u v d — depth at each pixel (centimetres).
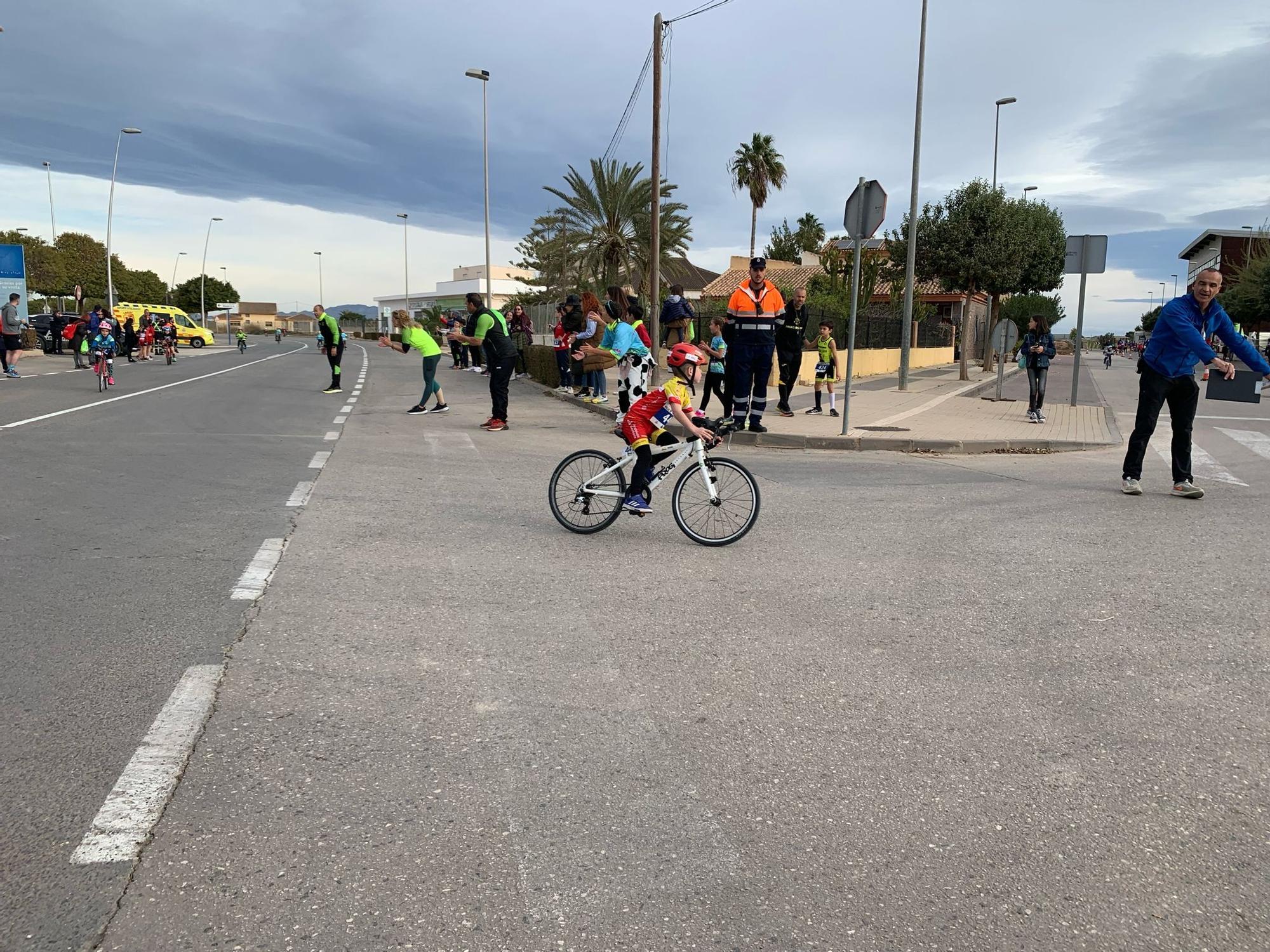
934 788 294
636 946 218
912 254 2128
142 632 416
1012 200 3056
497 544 610
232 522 647
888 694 368
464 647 410
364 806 275
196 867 243
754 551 608
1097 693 371
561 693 362
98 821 263
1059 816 279
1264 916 235
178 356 3897
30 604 452
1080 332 1700
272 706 342
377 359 4025
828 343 1519
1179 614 473
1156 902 239
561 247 3894
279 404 1589
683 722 339
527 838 261
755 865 251
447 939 218
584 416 1513
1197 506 769
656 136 1845
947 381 2608
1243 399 783
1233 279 6419
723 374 1295
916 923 229
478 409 1605
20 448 973
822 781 297
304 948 214
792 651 416
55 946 212
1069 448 1195
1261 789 296
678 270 3884
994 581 536
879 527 686
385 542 604
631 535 651
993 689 375
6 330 2108
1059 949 221
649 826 269
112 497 726
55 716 328
